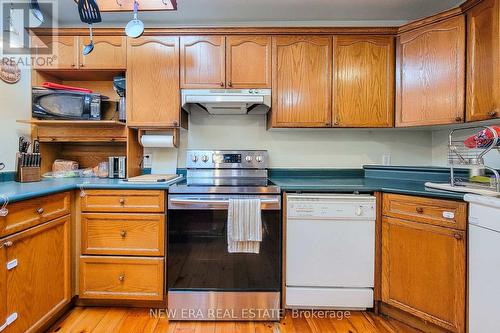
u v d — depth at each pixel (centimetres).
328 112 205
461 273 140
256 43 205
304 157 239
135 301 182
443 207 146
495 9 148
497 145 148
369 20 233
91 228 176
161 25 236
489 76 153
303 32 204
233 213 167
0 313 121
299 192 176
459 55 172
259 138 238
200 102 202
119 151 237
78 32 204
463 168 195
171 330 162
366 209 171
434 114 182
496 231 123
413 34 192
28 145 195
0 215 121
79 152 235
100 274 176
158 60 205
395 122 202
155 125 206
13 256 128
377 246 172
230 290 173
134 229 175
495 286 124
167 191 175
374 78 203
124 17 227
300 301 173
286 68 205
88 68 205
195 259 173
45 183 177
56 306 159
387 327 165
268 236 172
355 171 238
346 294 173
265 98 202
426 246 152
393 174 224
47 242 152
